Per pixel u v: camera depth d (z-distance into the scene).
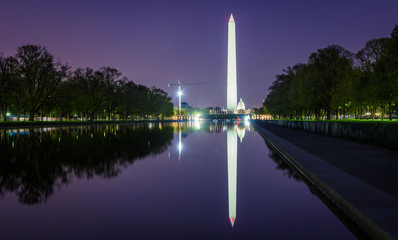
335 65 48.94
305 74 57.06
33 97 61.06
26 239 5.07
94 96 80.56
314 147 17.39
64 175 10.33
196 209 6.66
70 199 7.43
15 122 50.31
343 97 46.41
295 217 6.15
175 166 12.23
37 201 7.27
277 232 5.37
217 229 5.51
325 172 9.59
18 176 10.16
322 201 7.28
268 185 8.95
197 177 10.09
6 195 7.80
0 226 5.65
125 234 5.27
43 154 15.84
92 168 11.71
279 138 24.02
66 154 15.80
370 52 45.19
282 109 79.00
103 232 5.36
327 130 27.56
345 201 6.39
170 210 6.59
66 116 104.62
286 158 14.66
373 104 41.78
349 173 9.45
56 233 5.32
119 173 10.73
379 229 4.90
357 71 45.72
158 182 9.32
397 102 37.25
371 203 6.14
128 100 96.00
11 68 56.12
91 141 23.84
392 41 30.77
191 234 5.27
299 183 9.23
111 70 84.25
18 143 22.08
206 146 20.17
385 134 17.06
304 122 36.00
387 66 32.47
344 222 5.88
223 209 6.66
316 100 51.06
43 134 33.44
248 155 15.73
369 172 9.59
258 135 32.16
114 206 6.87
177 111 190.12
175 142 23.09
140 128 51.84
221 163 13.06
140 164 12.68
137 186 8.78
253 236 5.19
